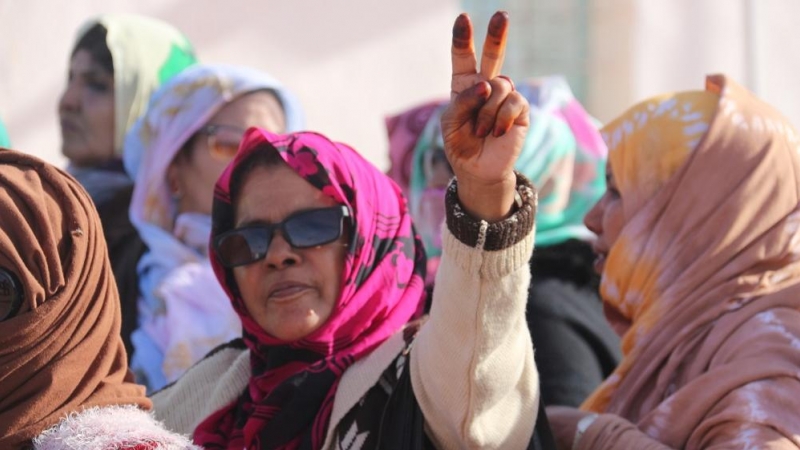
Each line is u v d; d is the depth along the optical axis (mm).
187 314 7293
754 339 5180
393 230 5398
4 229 4285
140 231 7953
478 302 4324
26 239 4289
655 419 5199
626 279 5996
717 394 5031
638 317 5930
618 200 6211
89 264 4449
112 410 4383
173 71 9367
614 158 6207
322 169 5219
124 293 7816
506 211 4266
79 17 10570
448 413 4520
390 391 4957
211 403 5480
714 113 5902
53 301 4316
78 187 4551
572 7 12391
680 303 5664
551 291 6945
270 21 11070
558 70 12406
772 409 4844
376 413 4918
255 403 5258
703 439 4988
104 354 4496
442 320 4410
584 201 8305
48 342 4320
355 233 5191
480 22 12453
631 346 5840
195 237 7863
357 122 11422
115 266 8141
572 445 5367
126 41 9188
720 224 5684
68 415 4328
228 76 8109
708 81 6109
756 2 11930
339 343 5199
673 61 12000
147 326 7500
